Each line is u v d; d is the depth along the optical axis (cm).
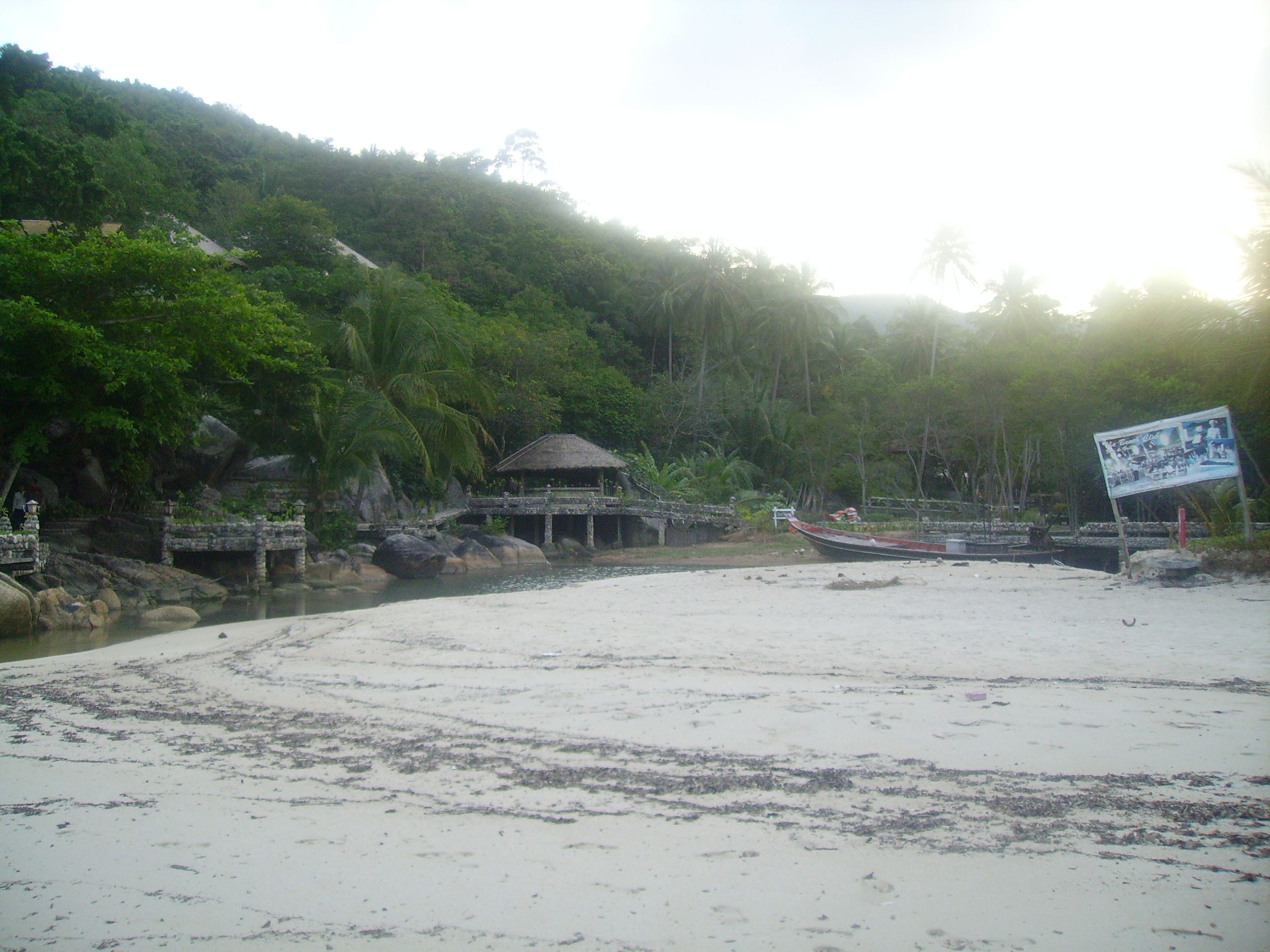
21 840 471
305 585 2645
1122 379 3228
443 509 4291
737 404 5722
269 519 2858
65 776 588
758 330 6362
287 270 4028
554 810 498
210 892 403
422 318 3597
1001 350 4231
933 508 4822
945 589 1750
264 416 2945
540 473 4716
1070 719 658
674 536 4534
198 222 5319
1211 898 370
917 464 6028
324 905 387
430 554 3034
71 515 2480
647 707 736
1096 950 332
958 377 4391
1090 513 4191
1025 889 383
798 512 4875
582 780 549
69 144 3153
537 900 386
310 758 620
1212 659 920
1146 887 382
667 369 6950
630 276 7088
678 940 347
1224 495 2653
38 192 2727
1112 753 570
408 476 4312
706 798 509
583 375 5459
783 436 5675
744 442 5744
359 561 3011
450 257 6219
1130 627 1164
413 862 430
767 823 468
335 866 428
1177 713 675
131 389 2147
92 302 2106
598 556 3997
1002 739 607
